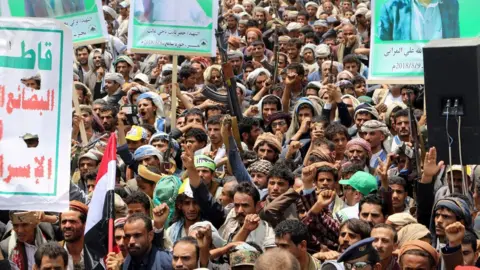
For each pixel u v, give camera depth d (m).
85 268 11.85
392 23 15.39
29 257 12.68
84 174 15.33
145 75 22.44
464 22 15.16
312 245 12.52
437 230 11.70
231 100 16.98
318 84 19.48
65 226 12.38
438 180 13.70
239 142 15.45
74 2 17.98
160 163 15.57
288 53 23.64
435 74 11.02
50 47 11.18
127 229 11.52
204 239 11.75
